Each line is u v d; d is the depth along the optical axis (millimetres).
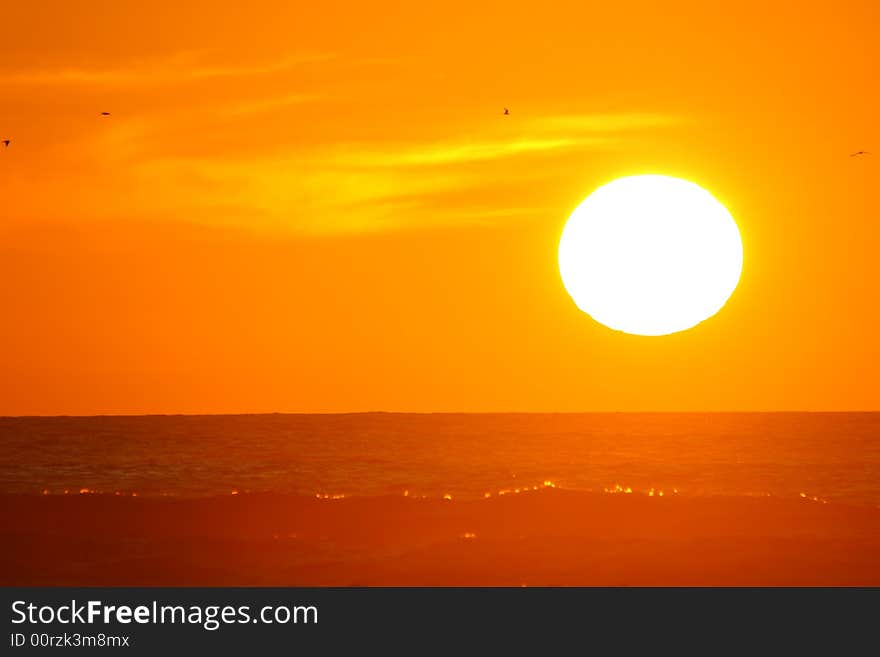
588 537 152125
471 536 158500
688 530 159375
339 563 143625
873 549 144750
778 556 141375
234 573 139375
